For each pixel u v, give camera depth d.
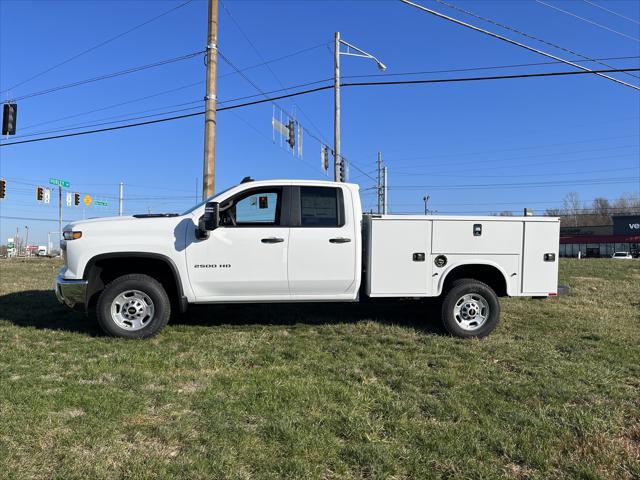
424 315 8.09
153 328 6.45
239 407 4.23
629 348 6.44
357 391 4.64
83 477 3.12
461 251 6.92
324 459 3.40
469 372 5.33
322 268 6.70
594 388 4.90
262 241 6.59
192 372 5.14
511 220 6.98
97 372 5.05
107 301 6.40
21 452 3.40
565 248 81.38
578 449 3.63
